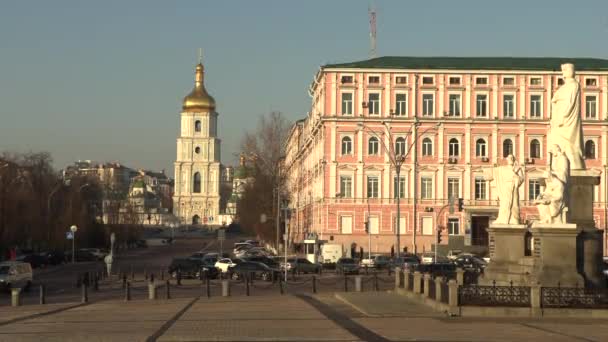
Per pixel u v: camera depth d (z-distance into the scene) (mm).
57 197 109938
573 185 34344
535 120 106188
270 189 111312
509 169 38125
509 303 31172
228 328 28203
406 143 106438
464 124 106625
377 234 106375
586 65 108250
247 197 120438
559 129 35125
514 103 106875
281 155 112250
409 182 106562
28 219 91312
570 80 35281
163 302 43562
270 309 36719
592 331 26547
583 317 30391
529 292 31094
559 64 109000
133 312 36375
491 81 106688
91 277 64312
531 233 34875
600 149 105625
